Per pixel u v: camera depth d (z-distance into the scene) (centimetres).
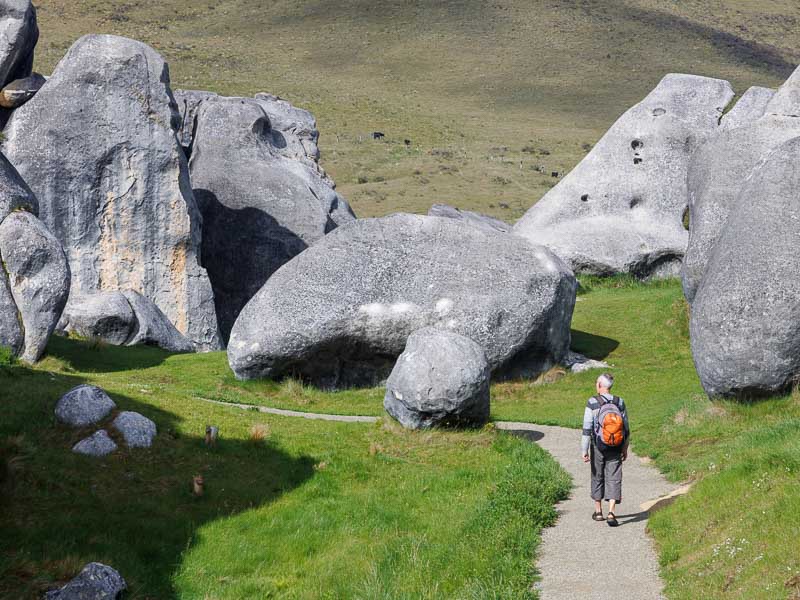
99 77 3828
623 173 4422
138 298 3612
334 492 1669
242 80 15988
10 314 2795
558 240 4244
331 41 19538
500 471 1752
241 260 4450
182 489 1591
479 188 10569
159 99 3906
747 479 1318
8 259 2823
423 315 2808
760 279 1917
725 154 2700
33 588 1152
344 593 1244
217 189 4488
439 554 1306
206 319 4022
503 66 18462
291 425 2086
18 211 2916
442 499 1628
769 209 2016
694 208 2716
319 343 2786
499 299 2842
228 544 1425
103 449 1652
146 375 2800
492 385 2838
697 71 18375
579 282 4169
